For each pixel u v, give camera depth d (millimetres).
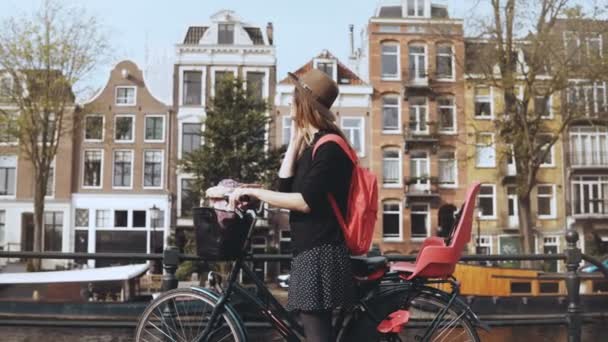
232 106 21672
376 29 28156
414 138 27328
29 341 5516
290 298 2641
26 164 26703
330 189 2570
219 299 2812
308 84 2697
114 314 11859
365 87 27672
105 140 26609
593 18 18344
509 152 21391
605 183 28016
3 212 26578
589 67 18531
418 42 28141
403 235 27094
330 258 2586
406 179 27266
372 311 2805
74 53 21078
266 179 20953
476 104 28016
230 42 27609
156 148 26875
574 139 28109
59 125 22406
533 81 20312
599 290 12406
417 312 2918
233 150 20969
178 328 2904
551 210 27906
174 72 27359
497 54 20312
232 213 2703
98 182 26672
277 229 25406
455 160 27344
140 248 26406
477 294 12430
